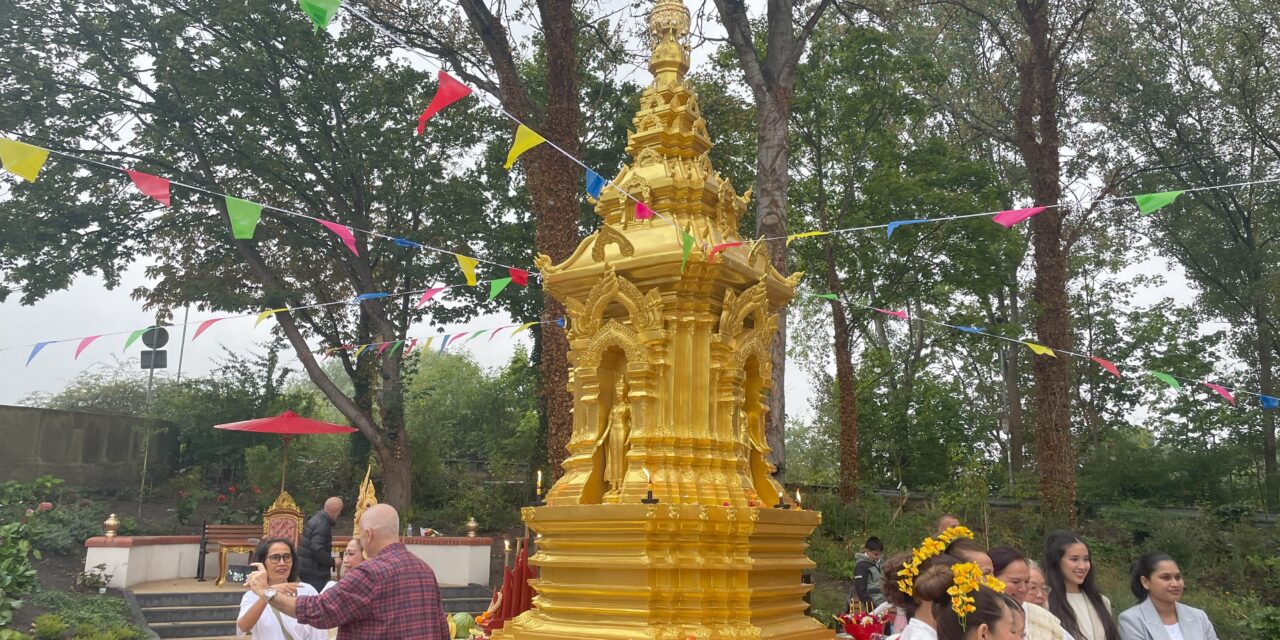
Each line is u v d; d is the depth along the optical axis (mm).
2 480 22781
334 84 23656
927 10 27734
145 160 22781
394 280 26500
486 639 6523
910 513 21969
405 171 24969
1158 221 27516
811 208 26453
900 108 24531
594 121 24969
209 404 28234
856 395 29547
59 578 16141
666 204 6215
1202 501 23578
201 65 23234
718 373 5914
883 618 6332
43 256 22531
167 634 14859
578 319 6238
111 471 25297
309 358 24938
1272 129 24484
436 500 28766
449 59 22734
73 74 22922
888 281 26250
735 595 5477
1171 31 24797
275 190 24719
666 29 6906
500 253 25312
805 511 6191
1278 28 23969
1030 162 20453
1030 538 18641
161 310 25469
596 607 5492
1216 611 14500
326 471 28109
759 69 16594
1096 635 5824
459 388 42688
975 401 34344
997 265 25234
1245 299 26281
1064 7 22703
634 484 5605
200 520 24453
